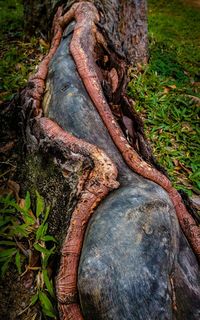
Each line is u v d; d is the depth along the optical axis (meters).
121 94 2.83
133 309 1.52
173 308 1.66
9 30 5.57
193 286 1.81
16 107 2.87
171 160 3.35
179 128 3.81
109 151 2.16
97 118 2.30
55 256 2.02
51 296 1.93
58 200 2.16
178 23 8.07
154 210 1.75
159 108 3.98
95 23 3.03
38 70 2.82
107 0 3.72
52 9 4.11
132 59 4.84
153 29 7.25
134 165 2.12
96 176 1.91
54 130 2.24
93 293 1.59
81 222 1.84
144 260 1.60
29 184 2.51
